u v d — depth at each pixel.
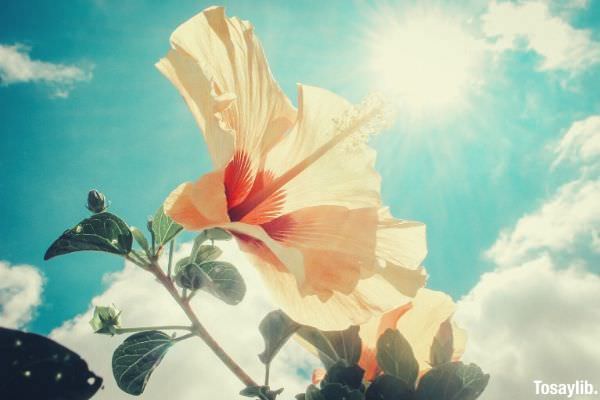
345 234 0.29
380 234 0.30
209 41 0.29
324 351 0.28
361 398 0.23
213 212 0.24
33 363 0.19
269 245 0.23
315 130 0.33
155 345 0.28
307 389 0.24
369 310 0.27
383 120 0.33
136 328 0.27
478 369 0.25
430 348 0.28
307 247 0.29
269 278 0.26
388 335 0.26
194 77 0.26
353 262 0.28
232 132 0.26
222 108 0.26
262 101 0.32
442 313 0.29
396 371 0.26
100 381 0.20
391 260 0.29
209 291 0.26
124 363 0.28
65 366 0.20
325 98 0.34
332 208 0.31
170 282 0.27
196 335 0.26
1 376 0.19
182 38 0.28
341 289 0.27
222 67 0.29
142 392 0.27
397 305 0.28
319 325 0.26
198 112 0.26
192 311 0.26
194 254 0.26
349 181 0.33
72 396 0.19
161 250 0.28
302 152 0.33
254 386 0.25
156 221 0.28
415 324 0.29
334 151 0.33
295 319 0.26
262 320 0.28
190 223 0.24
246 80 0.30
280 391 0.25
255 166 0.32
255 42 0.32
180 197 0.24
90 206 0.30
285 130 0.33
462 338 0.29
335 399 0.23
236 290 0.26
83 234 0.27
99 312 0.29
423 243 0.30
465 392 0.25
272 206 0.32
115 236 0.27
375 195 0.32
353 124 0.33
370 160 0.33
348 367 0.25
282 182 0.31
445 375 0.25
